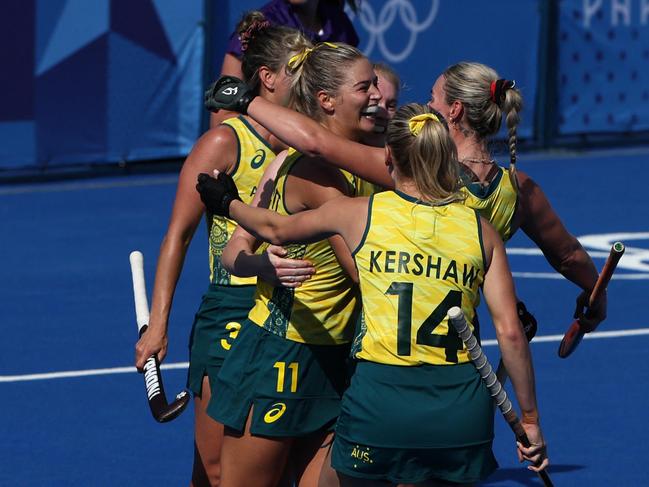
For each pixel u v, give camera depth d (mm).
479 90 16469
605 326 33625
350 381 16141
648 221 47938
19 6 52719
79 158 54844
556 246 17641
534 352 31219
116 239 45312
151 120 55938
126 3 54531
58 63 53781
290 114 16109
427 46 58906
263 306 17281
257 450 17188
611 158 62656
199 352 18766
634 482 22797
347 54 16688
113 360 30688
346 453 15523
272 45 17984
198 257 42719
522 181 17109
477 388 15352
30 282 38906
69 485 22672
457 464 15320
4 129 53250
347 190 16922
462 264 15281
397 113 15578
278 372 17016
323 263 16734
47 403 27359
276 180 16938
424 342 15211
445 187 15453
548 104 63344
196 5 55688
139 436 25359
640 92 65250
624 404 27172
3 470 23406
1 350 31469
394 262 15273
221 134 18328
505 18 61094
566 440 24969
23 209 50688
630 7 64312
